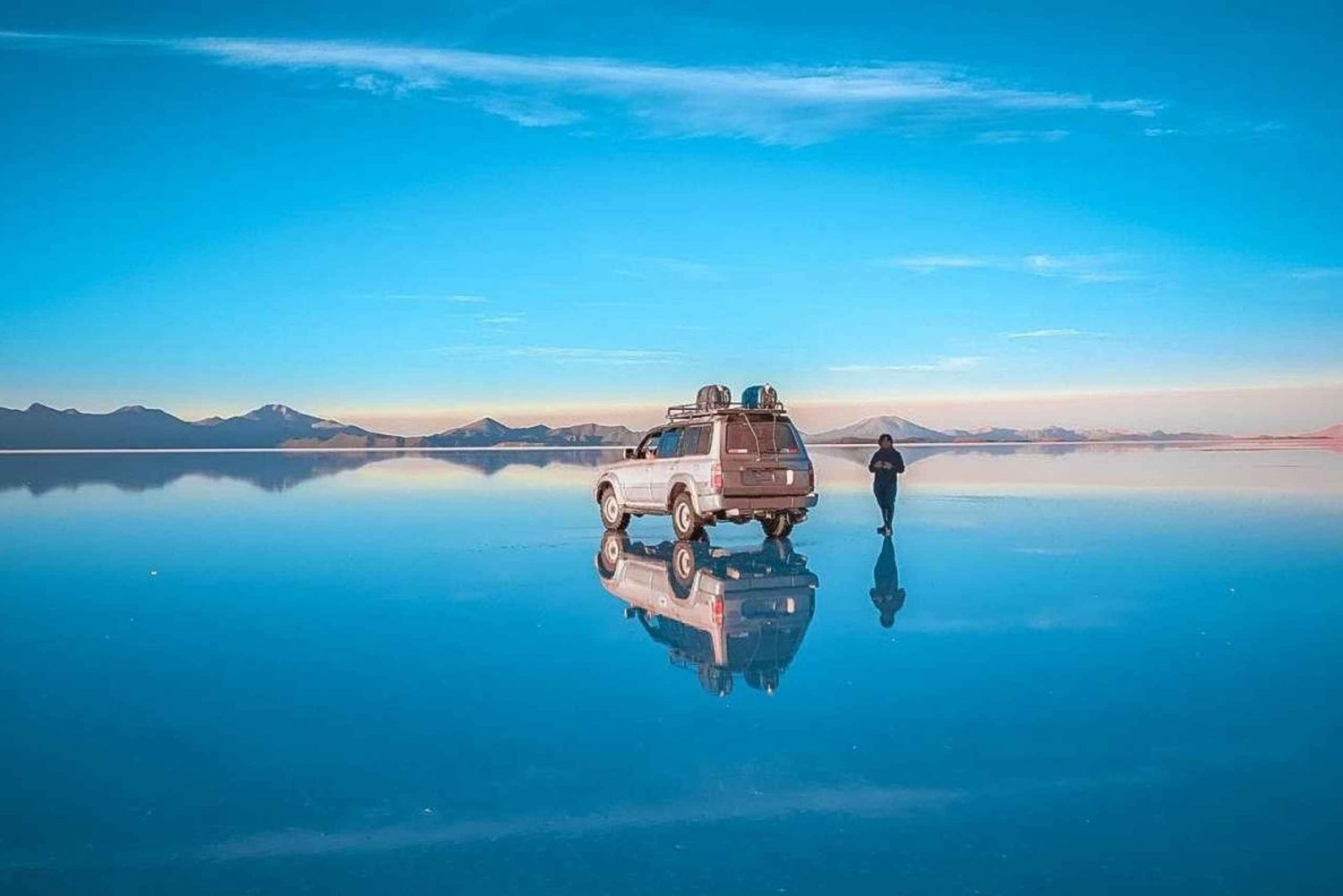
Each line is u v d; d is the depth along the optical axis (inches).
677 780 219.0
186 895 167.5
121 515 919.7
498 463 2418.8
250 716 272.5
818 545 662.5
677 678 307.7
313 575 536.4
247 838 190.5
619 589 483.8
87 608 446.6
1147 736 245.4
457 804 206.5
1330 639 358.3
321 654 348.5
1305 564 549.3
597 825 194.2
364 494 1179.3
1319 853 177.9
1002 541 673.6
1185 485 1242.6
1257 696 281.1
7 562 597.3
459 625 398.6
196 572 550.6
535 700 285.0
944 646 349.1
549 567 563.2
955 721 259.9
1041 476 1513.3
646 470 702.5
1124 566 547.2
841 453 4106.8
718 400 685.9
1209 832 187.8
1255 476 1435.8
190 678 317.1
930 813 198.5
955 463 2193.7
